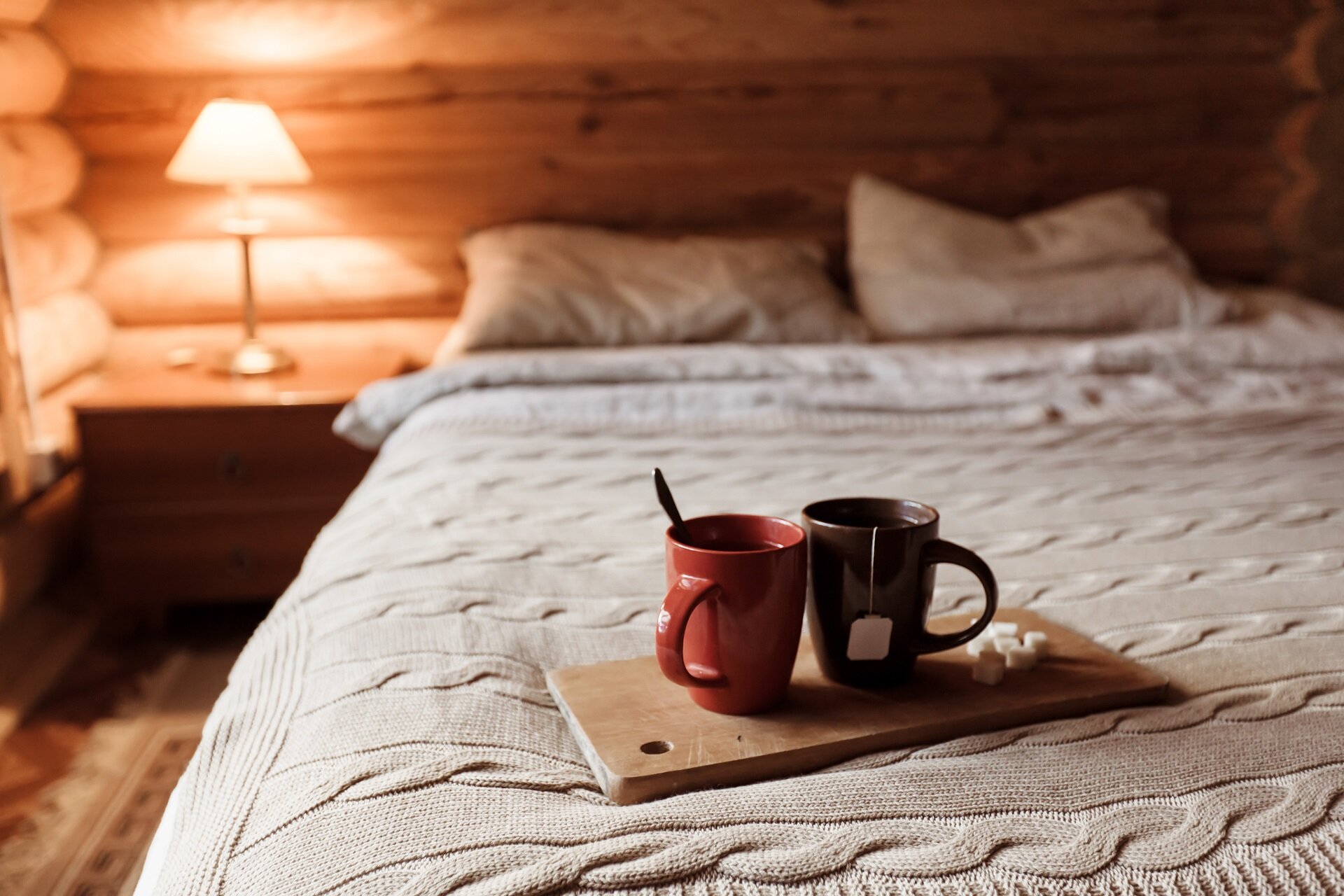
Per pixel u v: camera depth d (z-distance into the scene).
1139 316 2.31
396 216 2.55
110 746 1.75
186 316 2.55
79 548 2.45
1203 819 0.62
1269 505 1.23
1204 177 2.72
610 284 2.28
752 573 0.69
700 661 0.71
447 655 0.83
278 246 2.53
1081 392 1.79
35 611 2.19
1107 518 1.18
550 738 0.73
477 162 2.54
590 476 1.36
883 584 0.73
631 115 2.54
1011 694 0.75
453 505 1.24
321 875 0.59
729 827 0.61
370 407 1.87
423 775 0.67
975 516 1.19
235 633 2.23
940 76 2.59
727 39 2.52
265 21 2.40
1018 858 0.59
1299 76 2.68
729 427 1.62
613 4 2.47
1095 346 1.99
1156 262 2.43
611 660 0.84
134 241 2.50
